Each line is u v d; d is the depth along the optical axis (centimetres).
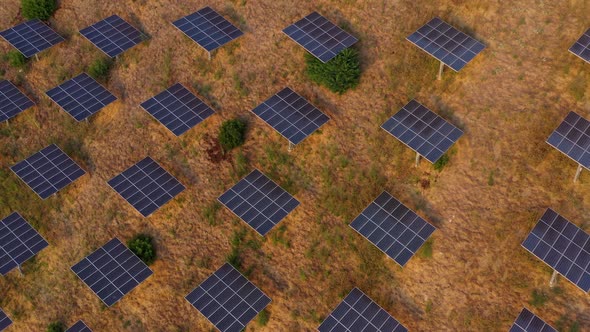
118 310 3148
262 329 2981
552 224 2753
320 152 3275
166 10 3953
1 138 3747
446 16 3394
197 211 3291
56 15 4188
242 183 3228
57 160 3534
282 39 3619
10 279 3319
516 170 2955
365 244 3002
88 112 3609
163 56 3794
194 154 3441
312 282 3005
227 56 3662
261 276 3077
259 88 3538
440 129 3083
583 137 2858
